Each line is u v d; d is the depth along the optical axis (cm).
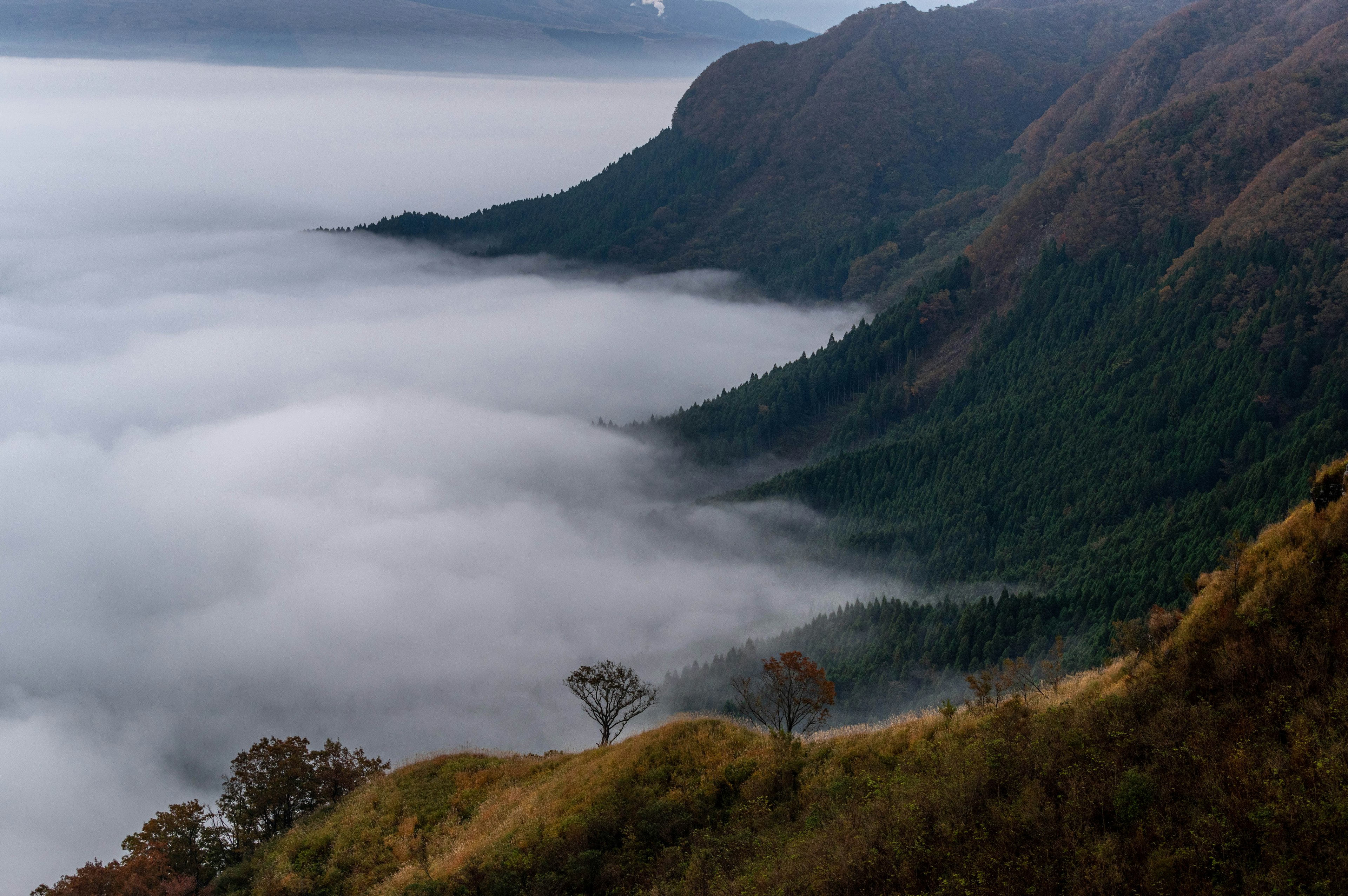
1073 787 1744
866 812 2064
